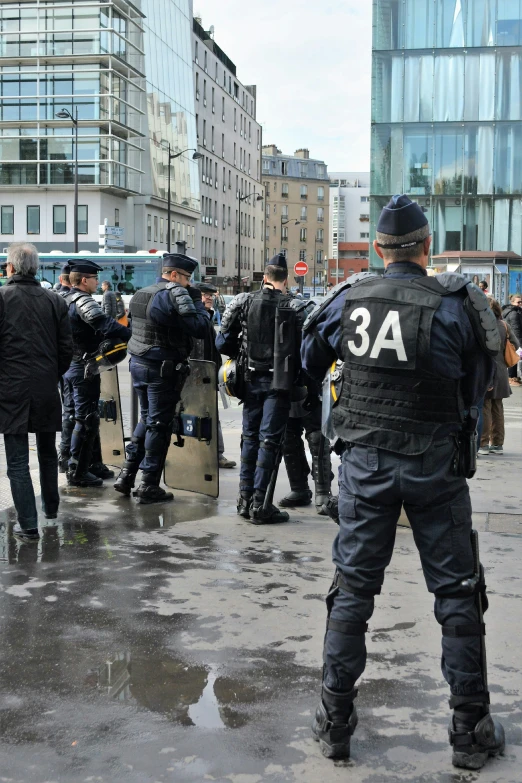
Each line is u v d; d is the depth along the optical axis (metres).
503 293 28.31
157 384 6.38
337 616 2.88
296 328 5.78
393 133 36.12
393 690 3.36
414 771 2.78
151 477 6.53
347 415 2.87
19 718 3.12
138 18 56.91
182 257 6.34
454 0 35.38
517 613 4.23
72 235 53.75
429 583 2.86
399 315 2.77
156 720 3.10
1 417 5.25
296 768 2.79
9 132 53.34
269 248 120.88
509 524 6.10
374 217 36.34
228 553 5.23
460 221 36.12
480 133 35.69
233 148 84.81
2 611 4.19
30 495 5.44
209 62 75.81
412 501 2.77
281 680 3.44
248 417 6.09
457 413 2.78
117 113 54.06
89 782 2.70
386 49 35.88
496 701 3.28
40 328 5.29
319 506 6.34
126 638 3.86
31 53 52.59
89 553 5.19
